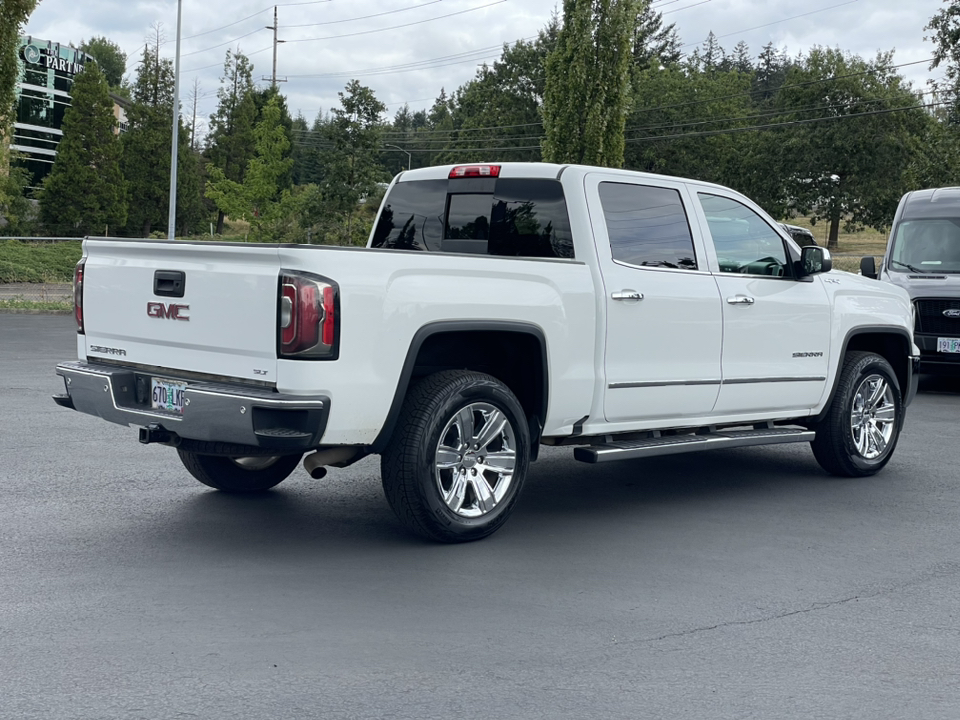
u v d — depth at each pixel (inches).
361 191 1631.4
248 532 227.3
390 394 201.6
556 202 248.1
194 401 198.4
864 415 310.0
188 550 211.8
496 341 238.1
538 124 2994.6
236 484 263.0
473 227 265.9
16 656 152.0
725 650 161.6
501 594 187.6
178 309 207.3
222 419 193.6
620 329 243.3
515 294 221.8
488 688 144.1
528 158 2994.6
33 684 141.9
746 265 280.5
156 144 2645.2
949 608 186.1
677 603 185.3
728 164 2832.2
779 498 278.4
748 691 145.3
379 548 216.8
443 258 209.6
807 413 296.0
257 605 177.9
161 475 284.5
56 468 289.4
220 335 199.8
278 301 190.1
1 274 1416.1
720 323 266.5
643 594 190.1
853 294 310.2
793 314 286.5
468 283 213.9
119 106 3245.6
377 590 188.1
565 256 245.3
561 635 166.9
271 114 1936.5
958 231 562.3
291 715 133.8
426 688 143.6
